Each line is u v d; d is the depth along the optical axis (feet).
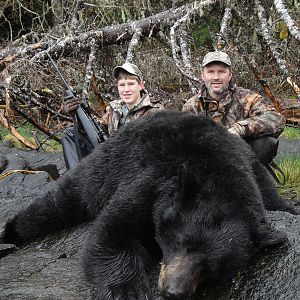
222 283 4.58
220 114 7.79
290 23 10.98
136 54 13.55
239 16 12.77
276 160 10.14
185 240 4.41
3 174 9.52
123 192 5.12
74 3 14.83
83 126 7.88
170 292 4.16
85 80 11.89
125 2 14.80
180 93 13.32
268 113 7.63
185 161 5.01
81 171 6.23
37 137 13.33
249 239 4.55
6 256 5.79
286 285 4.43
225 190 4.68
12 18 20.56
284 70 10.93
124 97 7.97
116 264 4.71
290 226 5.37
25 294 4.58
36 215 6.37
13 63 12.43
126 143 5.69
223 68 7.63
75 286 4.77
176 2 14.26
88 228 6.08
